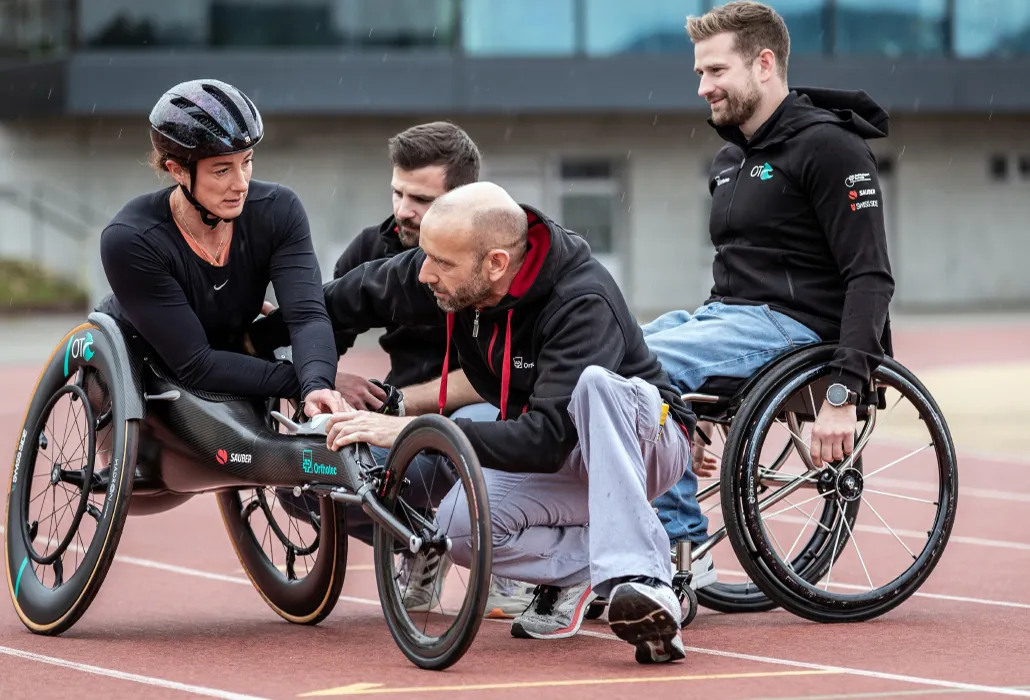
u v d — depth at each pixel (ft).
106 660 18.44
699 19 22.13
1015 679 17.11
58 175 116.98
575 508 19.39
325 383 19.67
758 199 21.74
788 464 32.37
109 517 19.49
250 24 110.42
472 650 19.08
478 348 19.21
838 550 22.67
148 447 20.61
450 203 17.93
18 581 21.06
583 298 18.15
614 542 17.47
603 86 112.68
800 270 21.66
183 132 18.84
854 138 21.17
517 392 19.26
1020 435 48.75
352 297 20.63
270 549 22.13
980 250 124.47
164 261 19.66
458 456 16.90
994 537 30.89
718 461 24.22
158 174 19.90
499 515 18.97
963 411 55.42
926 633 20.31
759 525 20.51
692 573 20.90
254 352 21.27
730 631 20.63
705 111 115.14
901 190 123.13
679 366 21.18
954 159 123.54
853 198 20.86
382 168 117.50
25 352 83.41
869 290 20.66
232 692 16.43
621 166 119.55
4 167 116.78
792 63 112.47
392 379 22.75
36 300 109.29
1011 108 115.65
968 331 95.66
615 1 112.88
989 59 115.24
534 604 20.11
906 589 21.39
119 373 19.77
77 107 109.60
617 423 17.85
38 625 20.38
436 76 111.45
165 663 18.24
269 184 20.71
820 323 21.49
